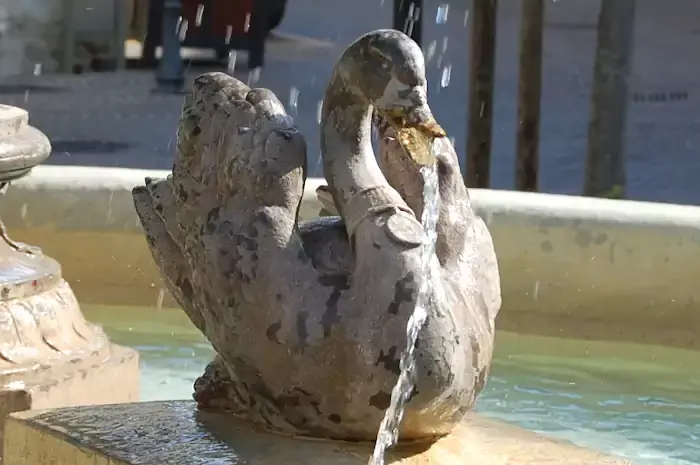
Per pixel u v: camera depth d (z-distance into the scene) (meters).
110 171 5.61
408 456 2.82
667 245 4.90
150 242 3.14
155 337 5.29
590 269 4.99
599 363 4.88
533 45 8.22
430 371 2.74
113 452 2.83
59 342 4.01
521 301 5.09
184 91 15.41
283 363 2.80
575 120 14.95
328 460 2.75
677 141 14.04
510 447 2.98
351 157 2.90
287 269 2.79
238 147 2.88
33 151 4.08
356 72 2.78
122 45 16.30
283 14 18.08
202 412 3.11
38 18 15.66
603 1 8.30
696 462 3.83
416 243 2.76
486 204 5.07
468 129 8.28
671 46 18.16
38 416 3.15
